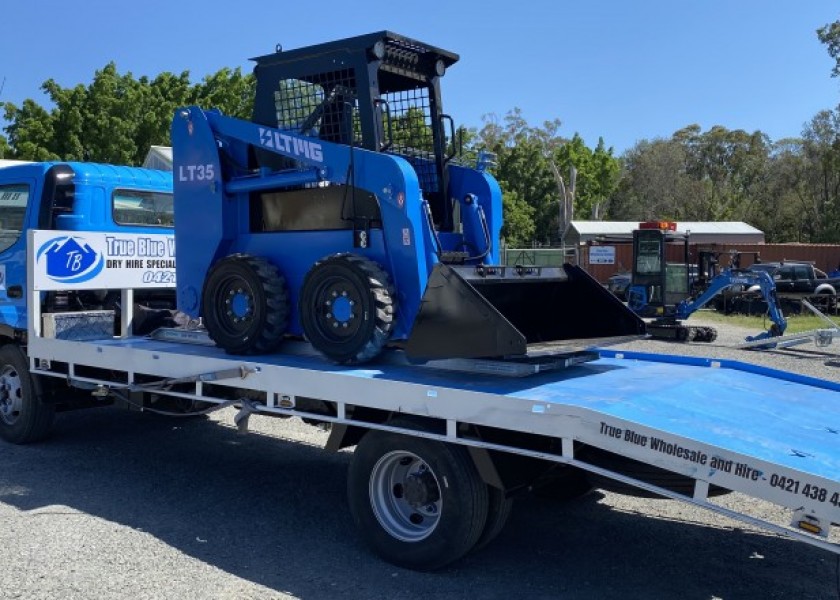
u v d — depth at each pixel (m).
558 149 60.97
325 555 4.71
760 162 75.25
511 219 49.03
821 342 15.47
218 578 4.31
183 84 33.06
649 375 5.34
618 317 5.59
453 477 4.26
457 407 4.20
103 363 6.29
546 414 3.92
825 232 57.19
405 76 6.01
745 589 4.34
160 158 19.66
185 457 7.03
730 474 3.41
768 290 17.86
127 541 4.86
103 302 7.61
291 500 5.82
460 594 4.17
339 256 5.16
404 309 5.19
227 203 6.19
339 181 5.42
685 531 5.29
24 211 7.38
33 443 7.39
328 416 4.87
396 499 4.66
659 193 70.56
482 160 6.22
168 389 5.94
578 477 5.05
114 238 7.23
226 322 5.84
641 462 3.83
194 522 5.27
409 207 5.09
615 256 36.12
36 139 30.31
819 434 3.93
